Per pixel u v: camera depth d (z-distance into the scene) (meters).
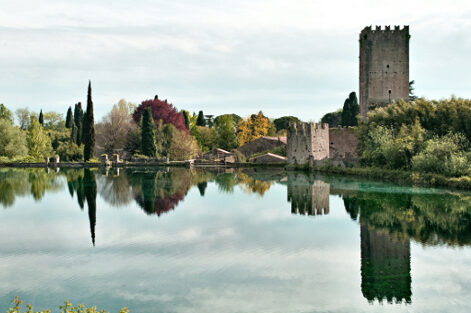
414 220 29.62
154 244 24.25
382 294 17.41
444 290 17.72
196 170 81.62
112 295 17.23
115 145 108.88
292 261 21.25
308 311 15.97
